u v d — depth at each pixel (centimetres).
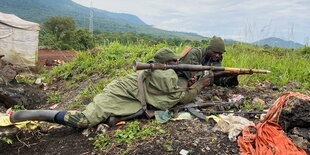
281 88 569
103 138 370
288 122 355
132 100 422
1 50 1205
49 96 690
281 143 323
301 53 1178
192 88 440
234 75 498
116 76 688
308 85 598
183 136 359
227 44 1077
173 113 427
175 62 443
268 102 481
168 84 418
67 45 2208
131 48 901
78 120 394
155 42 1028
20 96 622
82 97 614
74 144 378
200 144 340
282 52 1165
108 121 407
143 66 396
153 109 425
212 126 387
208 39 963
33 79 859
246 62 739
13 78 662
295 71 704
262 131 336
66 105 616
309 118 343
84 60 834
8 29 1197
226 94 520
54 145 385
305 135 344
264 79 639
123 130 382
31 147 390
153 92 422
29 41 1239
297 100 348
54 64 1331
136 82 425
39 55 1911
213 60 530
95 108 404
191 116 421
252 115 423
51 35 2595
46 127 466
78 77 752
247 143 330
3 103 609
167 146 337
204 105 448
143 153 330
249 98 502
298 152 313
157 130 378
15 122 399
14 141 404
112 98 415
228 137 351
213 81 549
